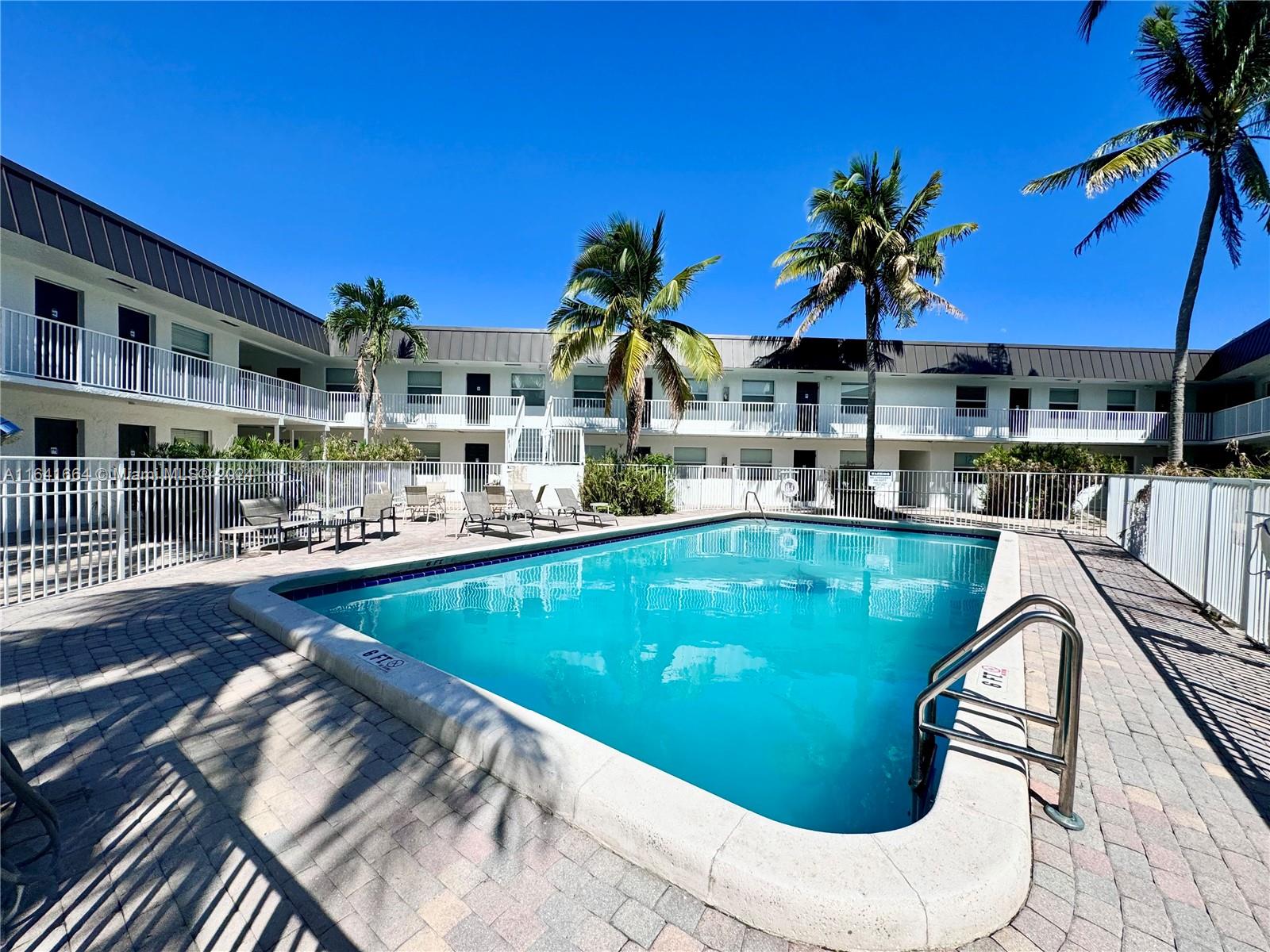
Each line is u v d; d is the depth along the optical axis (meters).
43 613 5.36
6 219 9.38
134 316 13.66
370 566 7.67
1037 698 3.63
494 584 8.61
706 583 8.80
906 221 17.75
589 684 4.90
